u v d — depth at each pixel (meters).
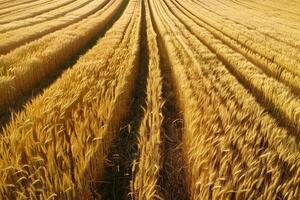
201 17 29.53
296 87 10.05
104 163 5.66
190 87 8.22
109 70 9.77
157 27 23.41
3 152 4.86
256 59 13.34
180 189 5.10
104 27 24.23
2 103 8.38
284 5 47.38
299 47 18.06
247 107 6.65
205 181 4.14
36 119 5.86
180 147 6.14
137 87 10.59
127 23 24.86
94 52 12.84
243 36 19.19
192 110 6.38
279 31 23.30
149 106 7.27
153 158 4.84
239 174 4.25
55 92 7.25
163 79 11.39
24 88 9.66
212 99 7.11
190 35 19.25
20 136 5.20
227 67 12.73
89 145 5.15
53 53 12.02
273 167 4.40
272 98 8.12
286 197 3.96
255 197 3.90
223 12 35.59
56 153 4.88
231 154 4.46
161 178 5.23
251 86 9.80
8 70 9.26
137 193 4.42
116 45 14.73
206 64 11.56
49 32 19.50
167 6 41.88
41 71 10.88
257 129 5.73
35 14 29.48
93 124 5.78
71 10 33.66
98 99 6.95
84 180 4.38
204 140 4.91
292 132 7.00
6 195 4.05
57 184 4.06
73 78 8.65
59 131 5.17
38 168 4.20
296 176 4.08
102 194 5.08
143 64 13.63
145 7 40.09
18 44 15.26
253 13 36.50
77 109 6.39
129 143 6.58
